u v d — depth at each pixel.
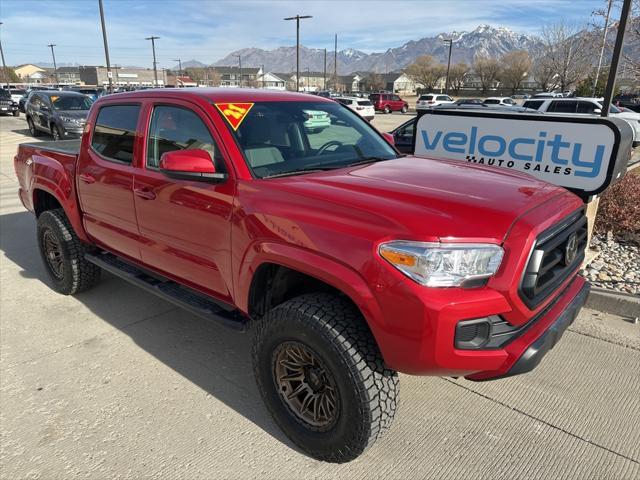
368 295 2.27
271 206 2.69
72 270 4.64
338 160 3.39
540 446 2.80
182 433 2.94
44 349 3.89
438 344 2.19
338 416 2.51
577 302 2.81
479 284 2.24
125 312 4.53
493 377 2.37
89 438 2.90
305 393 2.72
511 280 2.25
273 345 2.71
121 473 2.64
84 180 4.20
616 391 3.28
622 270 5.14
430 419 3.04
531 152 4.82
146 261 3.81
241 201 2.85
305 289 2.94
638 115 17.23
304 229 2.51
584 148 4.50
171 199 3.31
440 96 42.41
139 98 3.77
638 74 11.34
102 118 4.12
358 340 2.42
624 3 5.47
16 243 6.64
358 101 34.28
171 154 2.85
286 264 2.58
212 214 3.02
